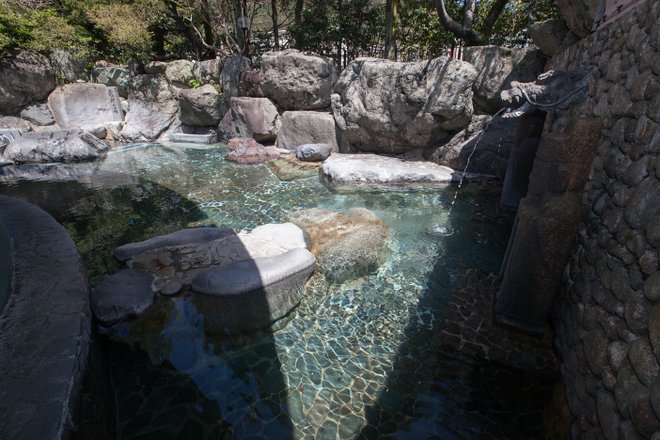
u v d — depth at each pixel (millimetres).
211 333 2896
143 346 2760
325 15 10367
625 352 1652
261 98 9039
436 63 6391
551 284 2605
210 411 2309
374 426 2215
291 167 7516
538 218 2459
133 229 4879
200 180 6930
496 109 6488
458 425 2211
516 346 2752
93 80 11539
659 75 1906
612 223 2127
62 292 2441
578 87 2895
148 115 10812
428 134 6965
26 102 9758
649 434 1349
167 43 13281
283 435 2160
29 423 1567
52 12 10469
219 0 10609
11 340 2018
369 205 5617
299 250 3797
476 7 8617
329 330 3014
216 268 3580
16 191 6438
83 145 8648
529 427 2182
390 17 8273
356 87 7477
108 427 2146
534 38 5590
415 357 2723
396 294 3479
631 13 2537
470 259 4117
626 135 2219
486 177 6461
